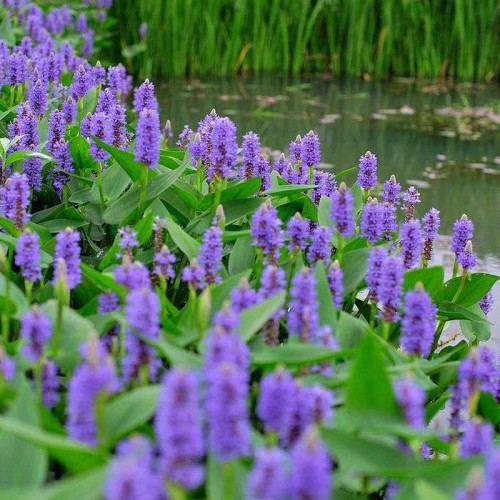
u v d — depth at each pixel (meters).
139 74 15.82
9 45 9.54
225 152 4.36
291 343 2.97
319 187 5.15
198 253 3.83
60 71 6.86
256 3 16.39
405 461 2.53
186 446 1.92
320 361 2.82
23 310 3.27
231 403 1.99
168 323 3.16
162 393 1.96
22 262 3.30
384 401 2.61
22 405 2.52
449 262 7.67
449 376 3.65
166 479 2.03
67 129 5.56
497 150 11.73
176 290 4.27
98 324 3.27
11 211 3.87
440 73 17.06
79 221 4.70
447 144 11.95
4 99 7.21
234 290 3.10
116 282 3.19
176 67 16.14
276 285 3.19
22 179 3.86
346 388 2.77
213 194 4.55
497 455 1.86
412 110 14.06
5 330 3.17
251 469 2.50
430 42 16.69
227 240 4.33
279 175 5.29
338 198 3.94
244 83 15.82
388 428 2.51
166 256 3.47
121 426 2.43
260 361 2.84
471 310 4.93
